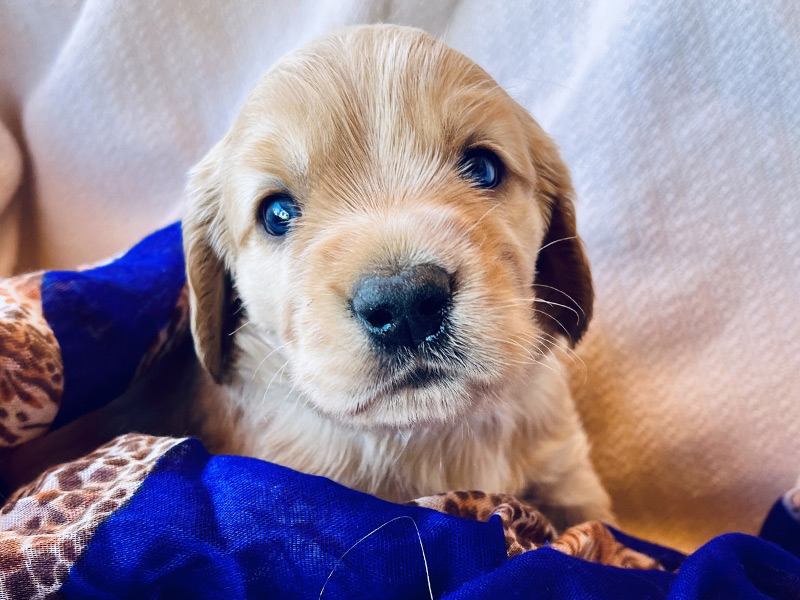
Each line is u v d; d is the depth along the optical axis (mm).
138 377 163
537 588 93
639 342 193
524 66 213
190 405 176
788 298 175
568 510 169
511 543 108
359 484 151
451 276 108
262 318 144
